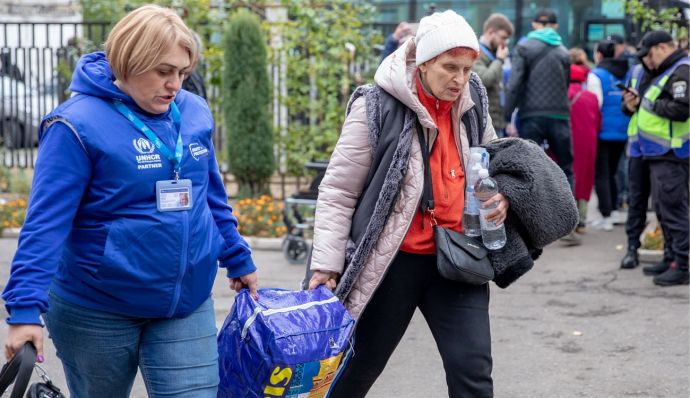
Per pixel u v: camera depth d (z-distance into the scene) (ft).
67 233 10.03
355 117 12.46
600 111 33.99
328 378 11.78
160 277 10.37
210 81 40.22
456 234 12.26
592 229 35.04
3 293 9.84
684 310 23.43
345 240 12.53
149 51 9.90
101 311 10.44
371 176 12.42
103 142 10.09
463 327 12.32
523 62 31.91
